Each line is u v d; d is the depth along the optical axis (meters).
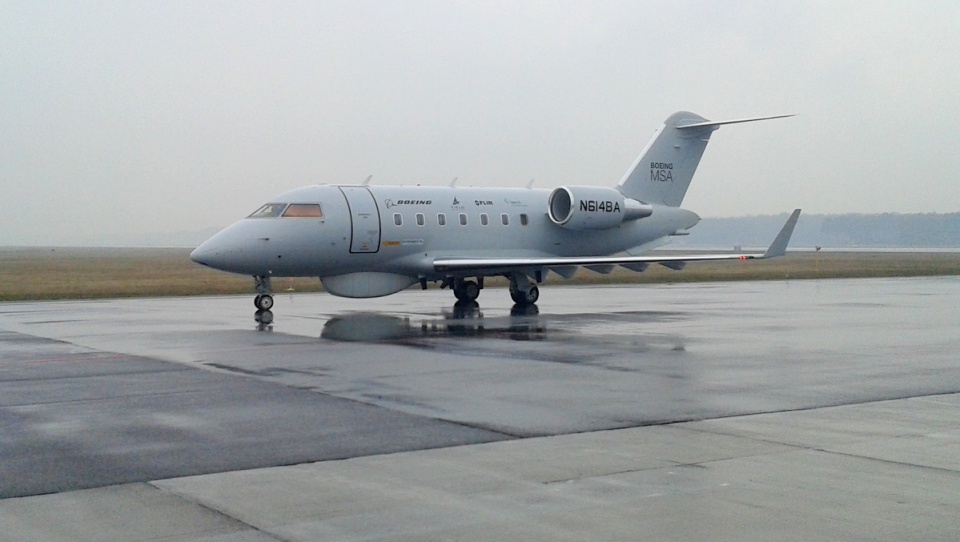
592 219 33.06
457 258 30.50
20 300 35.91
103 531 7.25
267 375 15.47
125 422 11.52
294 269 27.66
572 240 33.84
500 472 9.05
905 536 7.10
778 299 36.12
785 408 12.51
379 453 9.88
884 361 17.28
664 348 19.23
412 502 8.02
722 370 16.09
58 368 16.30
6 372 15.79
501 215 32.09
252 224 27.02
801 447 10.12
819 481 8.67
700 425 11.36
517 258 31.03
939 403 12.91
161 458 9.63
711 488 8.42
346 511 7.76
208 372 15.82
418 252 29.78
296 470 9.15
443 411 12.26
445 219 30.47
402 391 13.85
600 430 11.06
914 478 8.78
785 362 17.11
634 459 9.57
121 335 21.92
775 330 23.06
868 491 8.32
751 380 14.96
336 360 17.34
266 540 7.03
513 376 15.37
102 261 118.06
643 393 13.71
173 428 11.16
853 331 22.84
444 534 7.16
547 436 10.73
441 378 15.15
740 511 7.71
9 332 22.69
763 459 9.56
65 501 8.07
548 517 7.57
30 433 10.88
